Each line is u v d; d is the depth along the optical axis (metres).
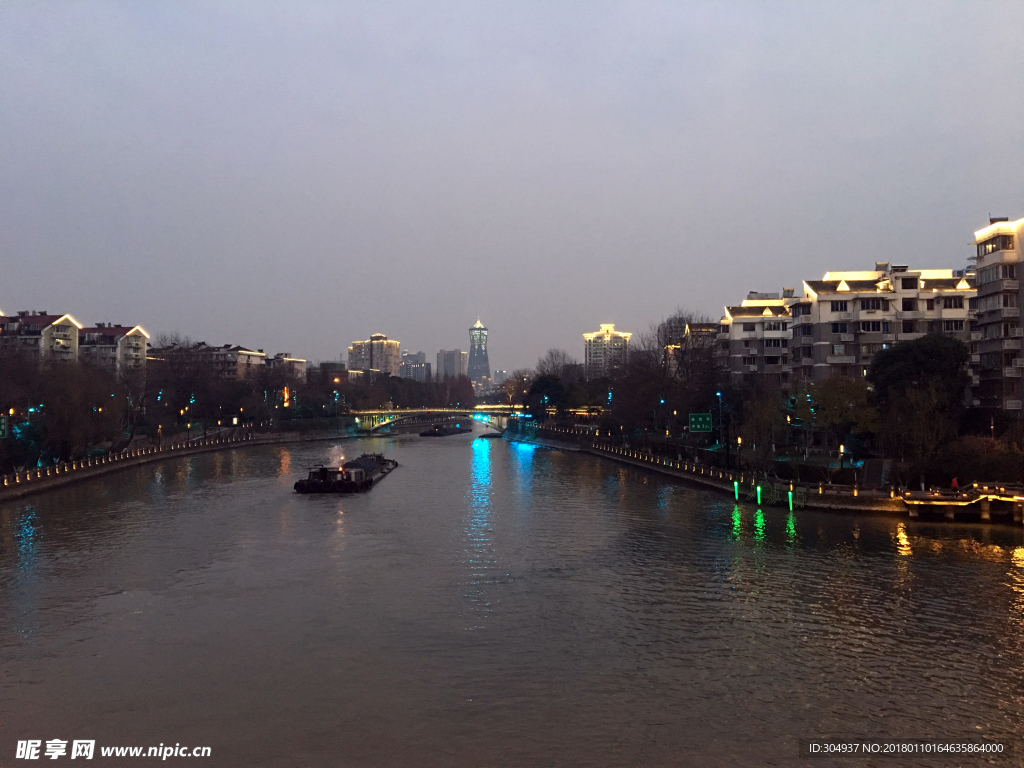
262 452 156.25
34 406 98.56
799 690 32.38
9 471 90.88
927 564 51.50
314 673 34.25
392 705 31.08
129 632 39.47
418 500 86.06
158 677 33.81
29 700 31.61
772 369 120.25
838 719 29.91
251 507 80.19
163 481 102.62
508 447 179.88
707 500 82.06
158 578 49.94
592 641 38.06
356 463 106.19
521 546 59.66
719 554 55.69
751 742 28.19
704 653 36.41
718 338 131.88
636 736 28.59
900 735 28.69
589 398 189.50
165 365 178.62
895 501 67.44
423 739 28.36
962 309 98.81
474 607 43.62
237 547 59.53
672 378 125.31
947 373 80.75
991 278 86.69
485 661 35.56
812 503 71.62
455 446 183.00
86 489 92.69
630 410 129.88
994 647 36.81
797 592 45.84
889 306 101.62
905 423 72.81
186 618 41.72
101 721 29.83
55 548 58.72
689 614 42.12
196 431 173.38
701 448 109.44
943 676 33.69
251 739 28.42
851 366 101.44
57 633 39.31
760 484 76.62
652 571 51.22
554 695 31.98
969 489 67.06
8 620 41.31
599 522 69.88
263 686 32.88
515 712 30.48
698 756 27.20
